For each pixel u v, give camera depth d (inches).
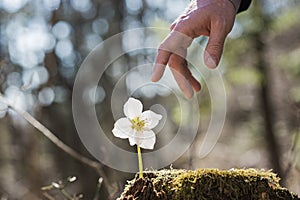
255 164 239.5
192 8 50.9
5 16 196.4
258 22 185.8
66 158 187.0
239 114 247.6
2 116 145.0
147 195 48.1
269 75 202.4
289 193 48.6
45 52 188.5
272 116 200.4
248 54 196.2
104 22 207.2
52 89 188.9
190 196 47.4
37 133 172.9
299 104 178.5
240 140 251.3
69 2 205.9
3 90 123.6
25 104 148.2
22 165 183.6
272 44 204.1
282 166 189.2
